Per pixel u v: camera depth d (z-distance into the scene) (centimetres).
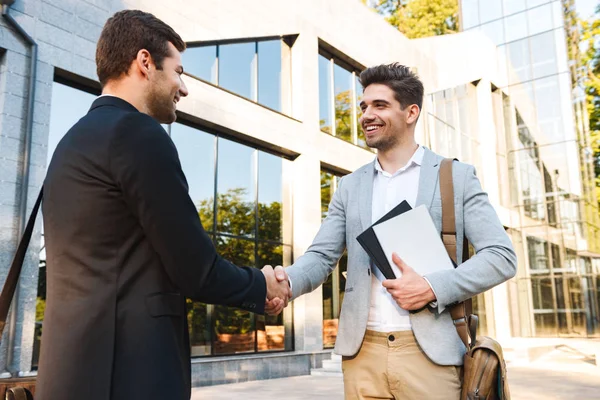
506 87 2255
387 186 233
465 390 199
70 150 153
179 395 146
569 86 2142
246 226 1151
